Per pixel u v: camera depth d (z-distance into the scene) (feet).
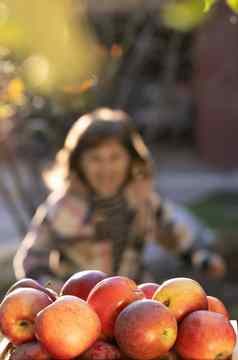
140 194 12.37
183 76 48.49
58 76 11.70
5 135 17.06
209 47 43.37
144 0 19.74
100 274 6.84
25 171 24.34
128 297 6.26
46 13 8.47
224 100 44.98
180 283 6.40
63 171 12.36
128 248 12.28
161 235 12.84
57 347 5.93
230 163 45.65
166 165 45.24
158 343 5.93
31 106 14.30
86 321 5.99
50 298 6.57
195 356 6.03
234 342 6.14
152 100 27.02
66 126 15.67
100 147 12.05
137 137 12.72
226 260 23.53
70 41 9.73
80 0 14.90
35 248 11.81
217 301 6.59
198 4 8.01
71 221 11.94
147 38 20.06
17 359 6.11
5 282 22.44
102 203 12.12
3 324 6.33
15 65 12.41
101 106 16.83
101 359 5.96
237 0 7.73
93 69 11.94
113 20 20.59
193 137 49.62
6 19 8.50
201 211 33.12
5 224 32.96
